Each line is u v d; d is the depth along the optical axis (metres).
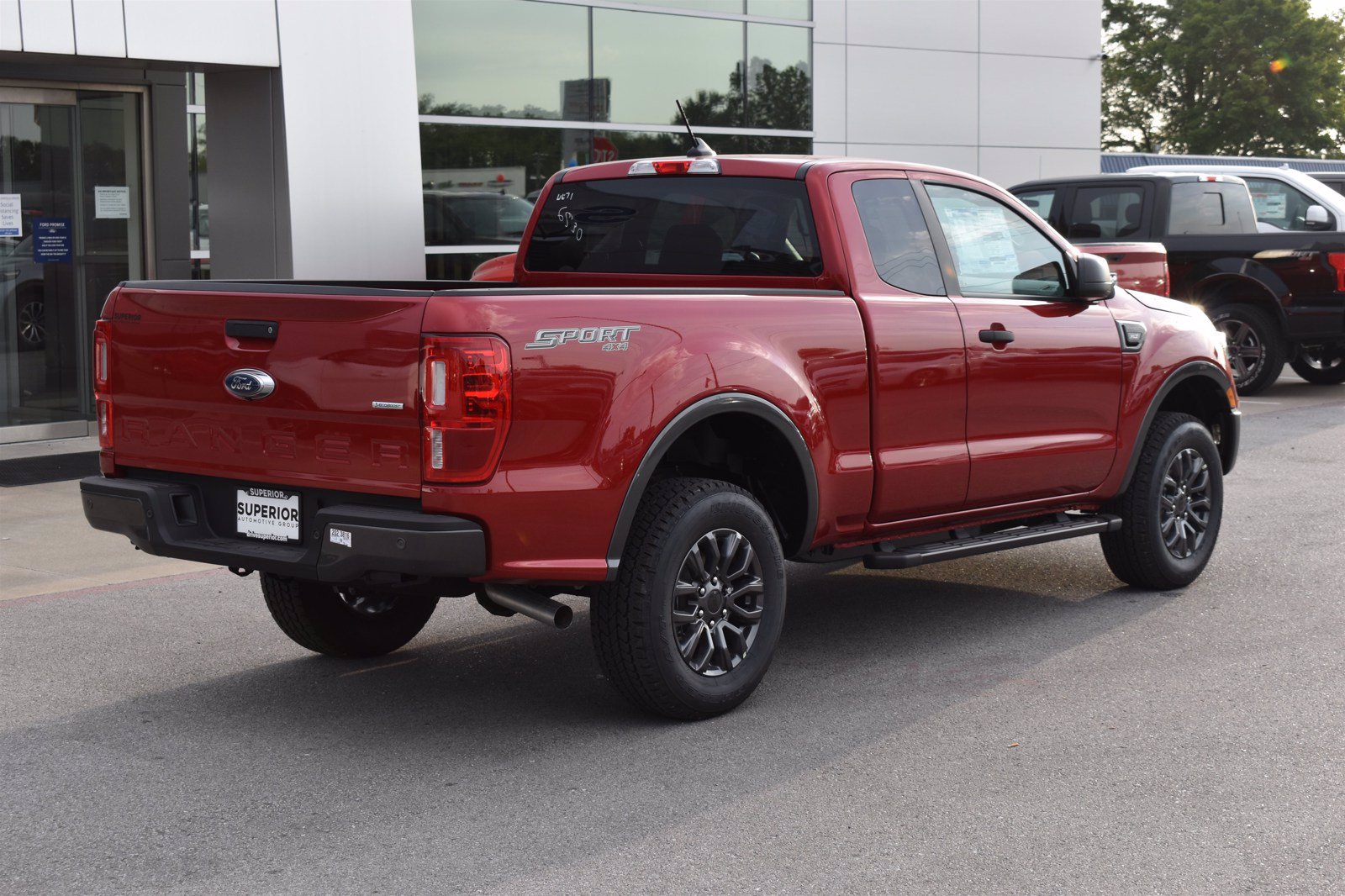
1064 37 19.56
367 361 4.39
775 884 3.67
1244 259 14.30
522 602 4.59
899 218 5.73
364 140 11.38
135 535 4.95
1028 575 7.38
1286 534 8.21
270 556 4.58
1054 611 6.58
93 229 11.48
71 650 5.96
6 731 4.94
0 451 10.97
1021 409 6.06
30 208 11.10
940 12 18.28
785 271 5.59
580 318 4.53
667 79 15.91
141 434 5.01
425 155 14.12
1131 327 6.60
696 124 16.20
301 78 10.96
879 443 5.50
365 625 5.77
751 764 4.57
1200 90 69.44
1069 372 6.25
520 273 6.40
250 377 4.64
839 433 5.34
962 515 5.98
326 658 5.87
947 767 4.53
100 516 5.04
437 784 4.41
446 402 4.27
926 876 3.72
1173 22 72.06
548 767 4.55
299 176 10.98
